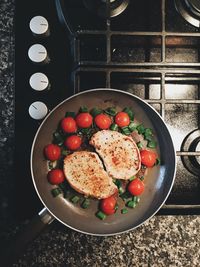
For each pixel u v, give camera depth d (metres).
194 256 0.63
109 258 0.63
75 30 0.60
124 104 0.59
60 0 0.57
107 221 0.58
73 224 0.56
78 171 0.56
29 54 0.56
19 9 0.60
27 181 0.59
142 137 0.60
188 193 0.60
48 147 0.56
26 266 0.62
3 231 0.62
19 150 0.59
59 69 0.59
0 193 0.63
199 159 0.58
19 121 0.59
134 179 0.57
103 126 0.57
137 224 0.55
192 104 0.60
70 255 0.63
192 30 0.62
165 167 0.58
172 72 0.56
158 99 0.56
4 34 0.65
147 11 0.61
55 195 0.57
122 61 0.60
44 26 0.56
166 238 0.63
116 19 0.61
